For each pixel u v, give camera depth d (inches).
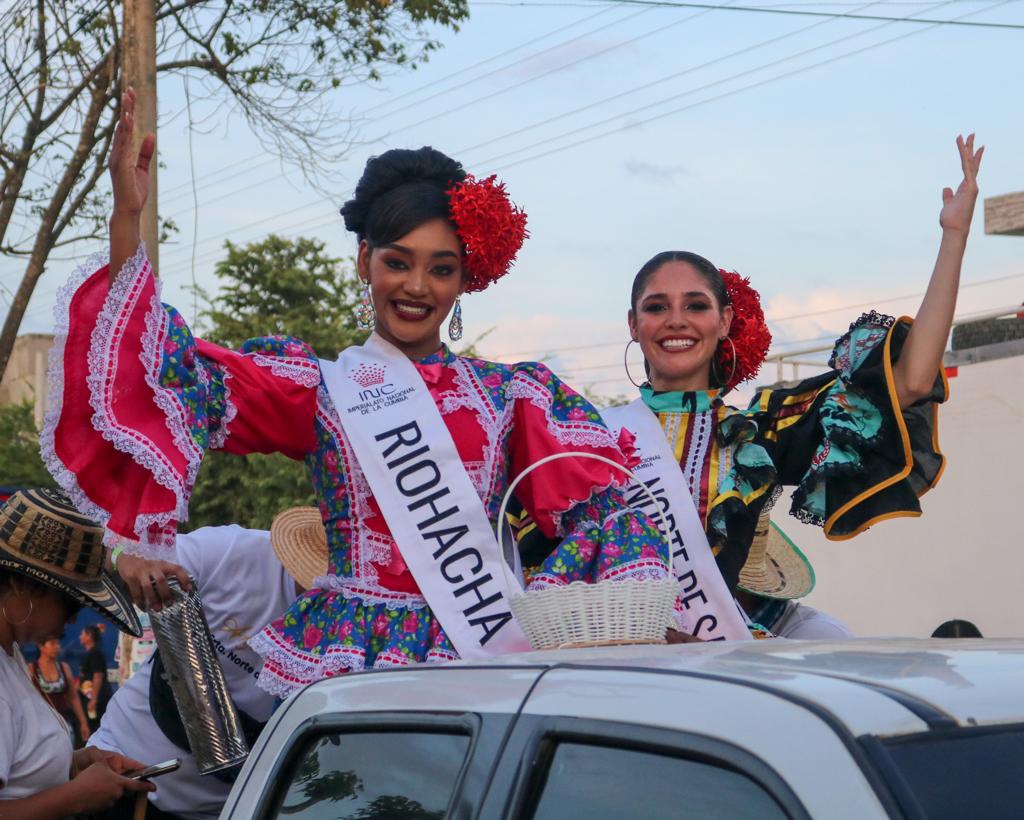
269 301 1058.1
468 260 134.0
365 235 136.9
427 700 82.4
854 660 75.3
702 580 147.5
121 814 135.3
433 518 127.0
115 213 118.7
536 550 137.3
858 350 144.6
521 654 87.4
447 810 76.5
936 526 421.7
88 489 117.4
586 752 71.7
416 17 508.1
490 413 132.0
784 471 155.3
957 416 416.5
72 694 315.6
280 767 89.2
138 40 432.5
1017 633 397.1
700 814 65.3
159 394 116.9
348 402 130.0
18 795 118.4
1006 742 64.4
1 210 513.0
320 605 129.9
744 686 67.9
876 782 59.9
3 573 121.6
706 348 158.6
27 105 506.0
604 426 130.4
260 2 499.2
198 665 125.0
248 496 930.1
